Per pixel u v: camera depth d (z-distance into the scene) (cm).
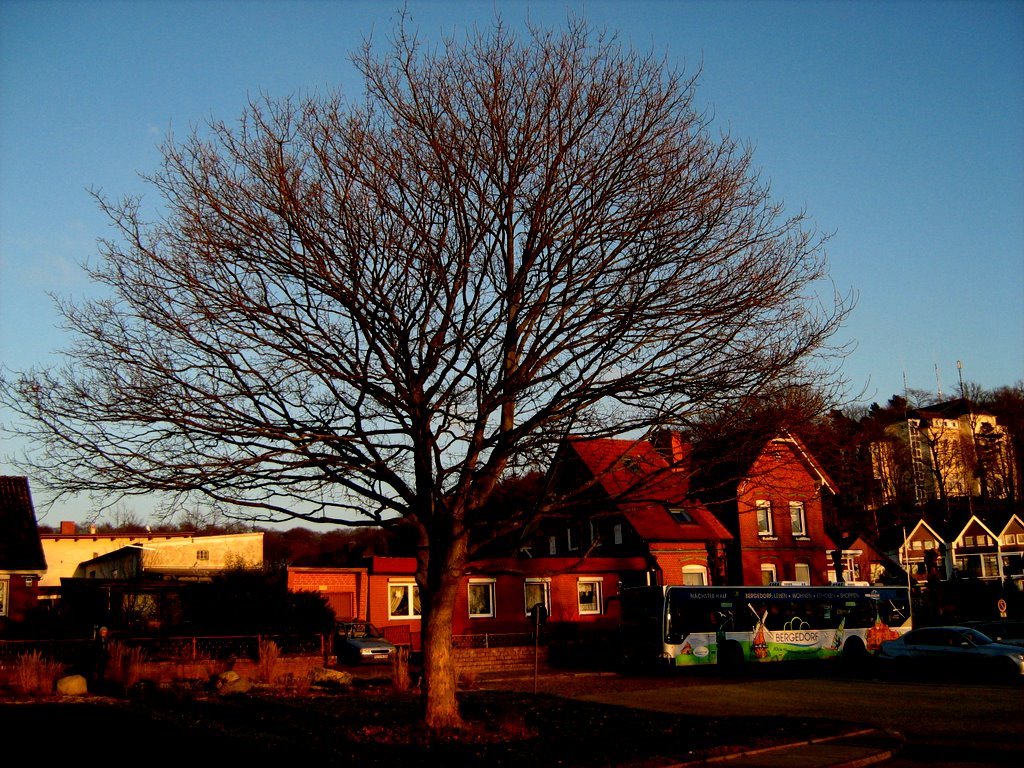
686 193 1382
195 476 1262
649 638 2875
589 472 1591
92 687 2042
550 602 3691
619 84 1446
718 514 4238
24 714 1608
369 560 4059
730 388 1304
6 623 3081
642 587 2955
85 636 2906
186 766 1195
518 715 1633
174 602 3416
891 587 3409
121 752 1287
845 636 3192
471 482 1429
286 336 1322
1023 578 6456
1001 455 7525
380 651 2930
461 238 1402
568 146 1407
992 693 2259
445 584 1416
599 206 1382
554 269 1383
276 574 3053
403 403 1359
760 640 2983
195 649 2373
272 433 1287
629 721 1647
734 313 1330
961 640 2680
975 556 6762
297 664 2509
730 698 2225
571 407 1348
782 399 1324
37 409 1236
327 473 1360
